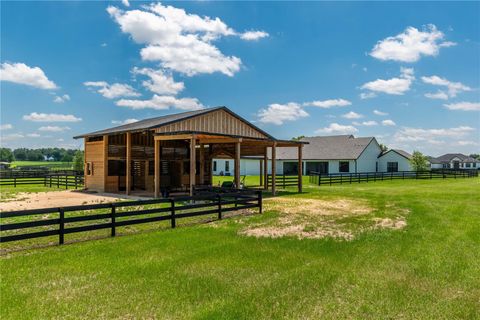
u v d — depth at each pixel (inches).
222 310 173.3
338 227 377.4
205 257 259.0
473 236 336.8
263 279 216.5
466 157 2972.4
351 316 169.9
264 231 352.5
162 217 359.9
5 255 257.6
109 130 842.8
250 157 1104.8
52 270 225.8
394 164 1797.5
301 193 784.3
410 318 169.0
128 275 219.0
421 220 423.8
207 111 724.7
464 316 171.6
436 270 235.6
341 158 1662.2
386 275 225.8
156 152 641.6
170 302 181.8
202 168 923.4
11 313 166.4
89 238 314.0
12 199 639.1
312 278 218.8
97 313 168.6
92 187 831.7
